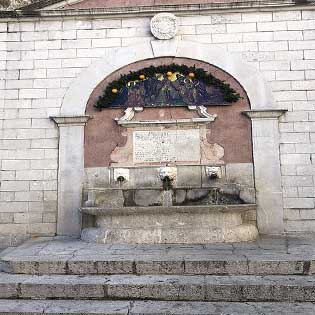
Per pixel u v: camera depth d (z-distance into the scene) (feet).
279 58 31.91
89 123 32.27
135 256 21.16
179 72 32.32
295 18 32.32
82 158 31.68
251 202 29.43
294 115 30.99
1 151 32.09
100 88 32.83
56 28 33.76
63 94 32.76
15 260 20.85
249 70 31.94
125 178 30.91
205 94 31.83
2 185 31.65
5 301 18.20
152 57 32.83
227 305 17.19
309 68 31.55
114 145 31.86
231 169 30.71
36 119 32.48
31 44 33.60
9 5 36.17
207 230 25.25
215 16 32.99
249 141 30.96
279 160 30.42
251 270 19.69
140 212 25.77
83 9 33.27
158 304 17.43
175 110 32.01
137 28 33.45
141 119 31.99
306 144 30.53
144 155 31.58
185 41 32.83
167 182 28.50
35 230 30.99
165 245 24.40
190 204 28.12
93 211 26.17
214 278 19.03
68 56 33.30
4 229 31.12
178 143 31.55
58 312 16.62
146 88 32.30
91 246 24.82
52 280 19.17
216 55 32.40
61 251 23.34
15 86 32.99
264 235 29.35
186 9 32.86
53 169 31.71
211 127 31.50
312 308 16.65
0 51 33.53
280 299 17.66
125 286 18.28
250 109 31.17
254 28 32.53
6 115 32.58
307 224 29.48
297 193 29.96
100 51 33.30
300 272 19.58
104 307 17.13
